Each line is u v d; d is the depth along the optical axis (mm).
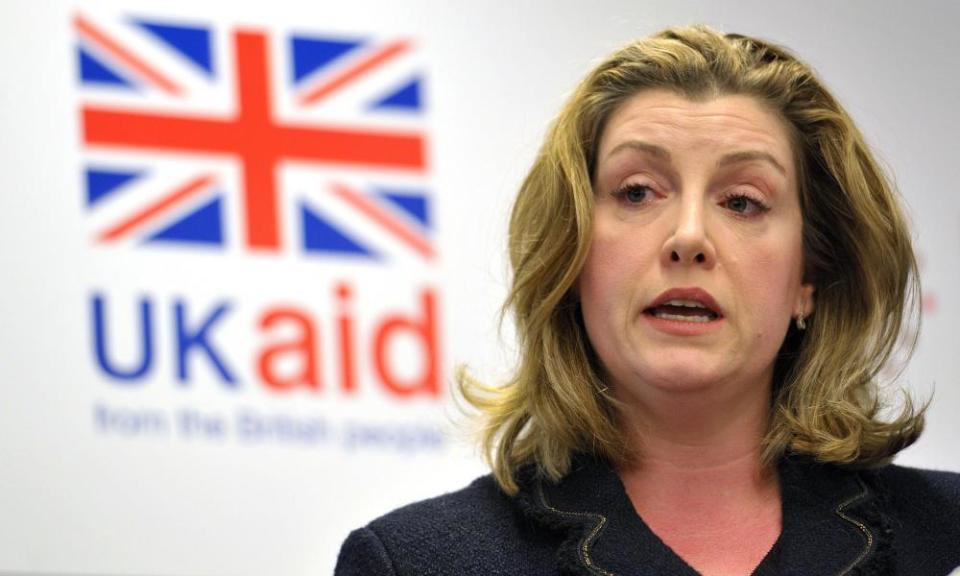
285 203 3576
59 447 3404
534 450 2225
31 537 3373
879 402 2285
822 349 2252
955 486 2240
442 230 3654
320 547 3484
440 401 3576
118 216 3500
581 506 2123
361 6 3719
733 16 3977
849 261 2283
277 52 3641
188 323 3488
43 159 3492
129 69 3566
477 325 3629
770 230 2145
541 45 3828
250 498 3465
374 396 3551
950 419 3844
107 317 3463
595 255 2145
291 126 3611
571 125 2213
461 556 2105
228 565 3439
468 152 3713
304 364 3525
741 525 2121
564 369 2195
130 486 3422
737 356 2086
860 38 4047
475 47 3768
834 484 2148
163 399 3459
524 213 2283
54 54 3543
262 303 3525
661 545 2070
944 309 3895
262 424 3490
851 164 2256
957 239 3949
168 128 3551
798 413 2195
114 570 3396
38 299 3441
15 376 3408
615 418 2188
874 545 2072
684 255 2070
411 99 3709
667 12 3951
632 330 2098
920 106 4027
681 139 2139
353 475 3516
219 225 3533
